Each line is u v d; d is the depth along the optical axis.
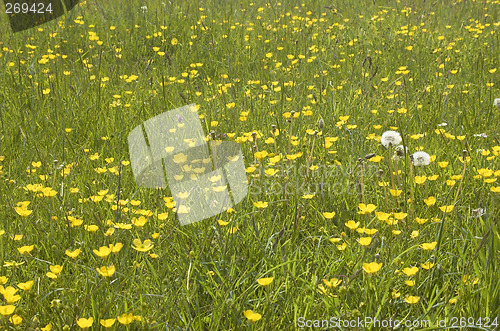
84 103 4.81
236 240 2.56
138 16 7.93
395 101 4.61
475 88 5.04
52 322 2.00
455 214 2.70
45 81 5.36
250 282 2.37
